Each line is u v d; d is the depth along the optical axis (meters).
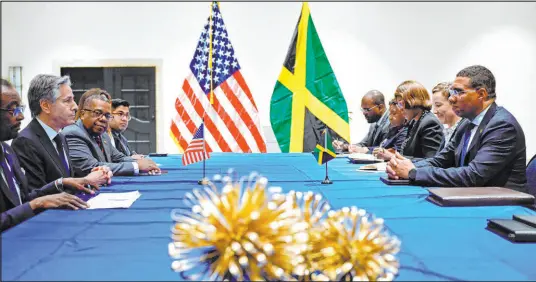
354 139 6.50
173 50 6.38
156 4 6.33
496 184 1.94
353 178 2.27
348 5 6.39
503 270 0.91
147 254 1.00
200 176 2.38
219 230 0.83
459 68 6.51
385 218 1.38
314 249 0.85
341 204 1.59
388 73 6.48
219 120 3.99
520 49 6.51
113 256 0.99
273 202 0.85
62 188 1.80
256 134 3.97
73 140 2.45
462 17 6.45
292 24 6.37
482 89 2.00
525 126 6.64
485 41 6.49
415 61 6.48
